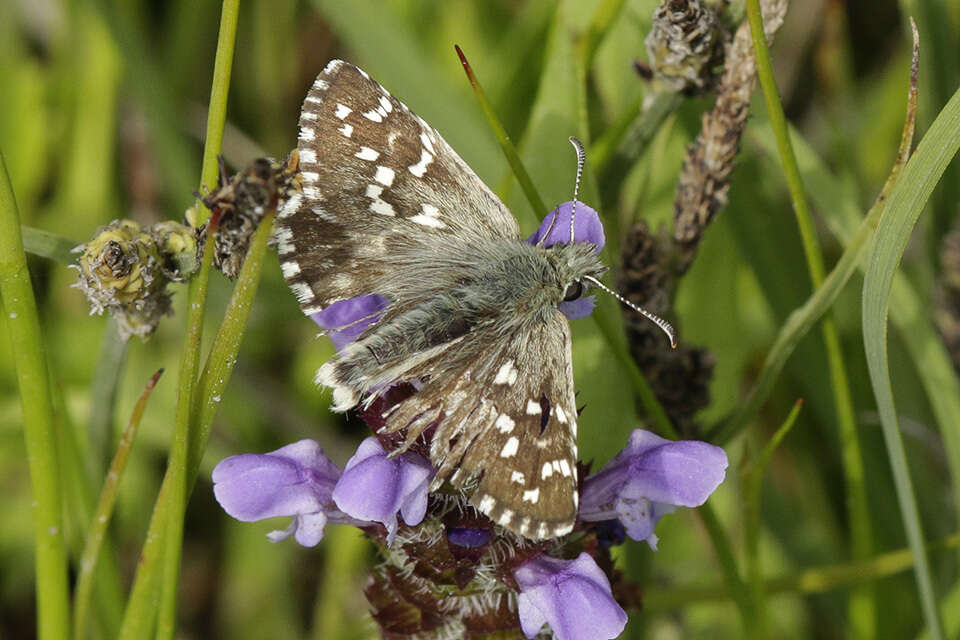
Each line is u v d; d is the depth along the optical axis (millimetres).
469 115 221
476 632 190
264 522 232
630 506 184
